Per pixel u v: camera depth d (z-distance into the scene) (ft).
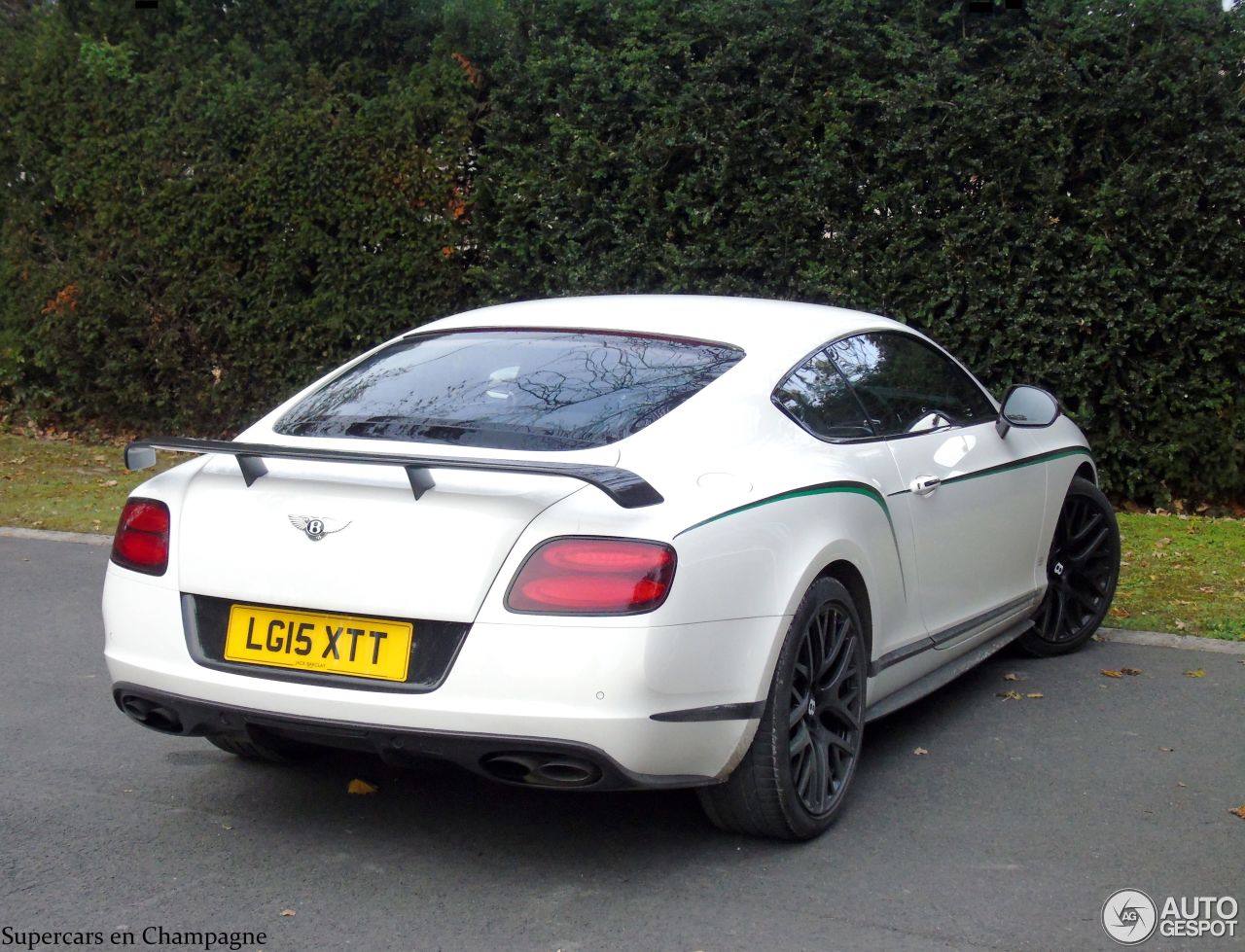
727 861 12.17
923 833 12.85
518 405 12.68
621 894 11.46
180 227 36.94
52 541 27.53
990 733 16.05
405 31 35.50
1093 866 12.11
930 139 29.35
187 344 37.88
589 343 13.84
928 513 15.05
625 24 32.81
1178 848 12.56
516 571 10.75
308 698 11.06
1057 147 28.60
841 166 29.89
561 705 10.55
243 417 37.65
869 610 13.61
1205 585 23.75
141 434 39.45
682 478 11.60
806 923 10.91
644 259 31.65
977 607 16.63
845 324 15.38
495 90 33.55
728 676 11.33
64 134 37.99
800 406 13.60
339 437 12.66
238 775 14.46
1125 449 29.60
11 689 17.58
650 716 10.69
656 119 31.78
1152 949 10.50
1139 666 19.16
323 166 35.04
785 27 30.19
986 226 29.07
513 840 12.67
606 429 12.12
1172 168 28.07
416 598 10.86
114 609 12.17
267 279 36.11
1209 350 28.45
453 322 15.12
